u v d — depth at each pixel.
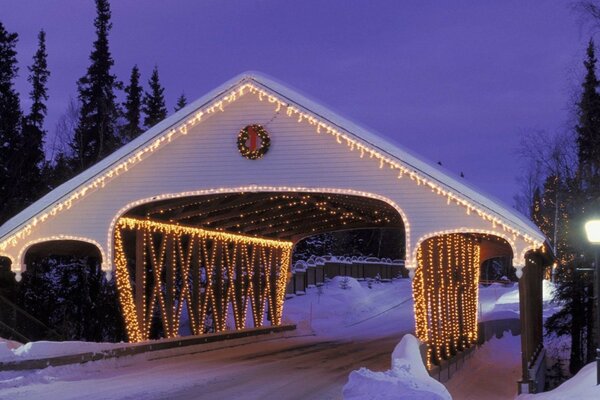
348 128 19.16
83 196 20.72
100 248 20.44
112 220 20.52
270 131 19.75
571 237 32.47
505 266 88.94
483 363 27.78
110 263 20.39
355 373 11.84
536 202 59.97
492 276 89.00
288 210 26.19
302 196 21.86
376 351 25.86
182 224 24.75
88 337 34.25
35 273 33.28
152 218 22.95
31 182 35.50
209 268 27.27
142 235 22.53
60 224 20.72
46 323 33.09
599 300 13.63
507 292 58.34
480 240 28.73
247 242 30.27
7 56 34.84
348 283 54.41
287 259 34.28
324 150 19.44
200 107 19.97
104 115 39.06
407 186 18.86
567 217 34.88
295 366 19.67
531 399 15.09
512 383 22.55
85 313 34.38
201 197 21.67
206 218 25.30
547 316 40.72
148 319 22.89
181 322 36.53
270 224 28.98
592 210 28.06
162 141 20.28
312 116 19.41
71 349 17.05
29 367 15.20
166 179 20.30
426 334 19.44
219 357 22.23
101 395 13.02
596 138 27.56
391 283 66.38
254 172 19.78
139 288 22.34
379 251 77.31
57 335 25.56
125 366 18.52
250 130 19.73
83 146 39.00
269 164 19.69
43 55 38.78
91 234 20.56
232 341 27.30
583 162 28.91
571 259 33.44
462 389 19.91
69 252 24.06
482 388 20.75
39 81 38.53
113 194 20.58
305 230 33.38
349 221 31.36
